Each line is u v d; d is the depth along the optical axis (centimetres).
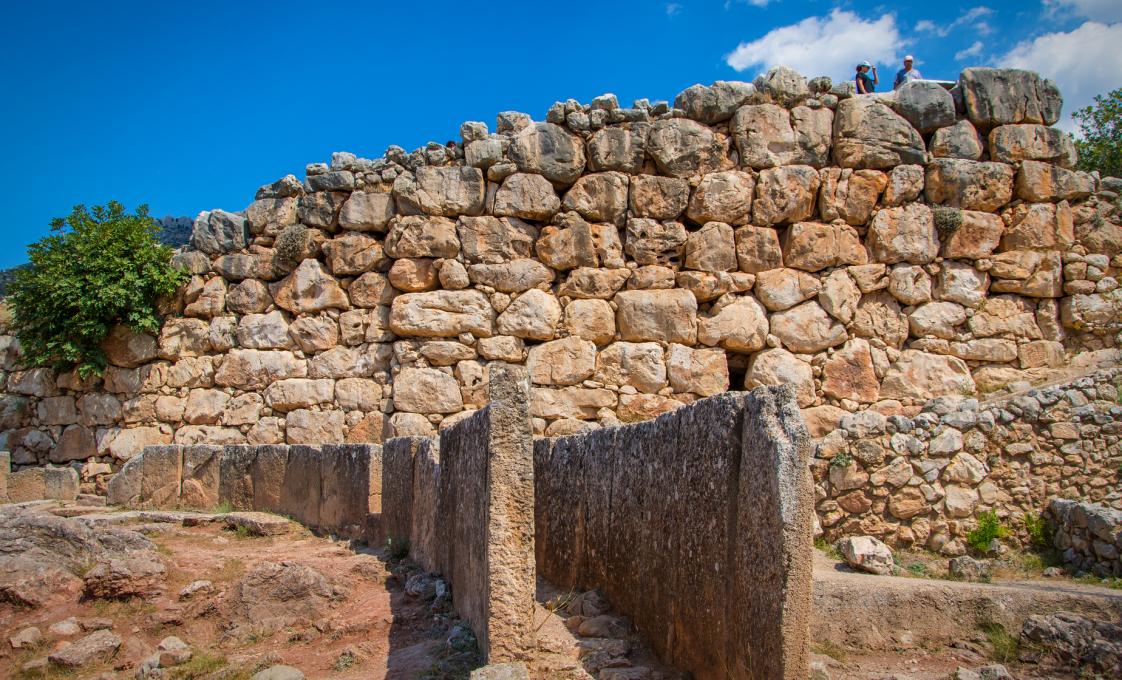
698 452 520
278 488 1135
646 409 1292
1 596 682
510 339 1315
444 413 1298
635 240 1335
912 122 1387
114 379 1409
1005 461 912
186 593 721
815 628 638
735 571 460
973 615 635
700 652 496
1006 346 1338
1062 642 591
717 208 1342
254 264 1400
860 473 909
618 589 643
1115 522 781
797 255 1342
